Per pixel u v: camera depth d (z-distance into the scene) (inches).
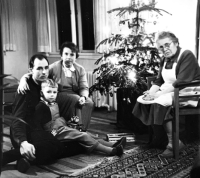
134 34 177.0
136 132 161.8
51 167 108.9
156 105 119.7
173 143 119.0
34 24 259.9
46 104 121.7
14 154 105.9
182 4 176.7
